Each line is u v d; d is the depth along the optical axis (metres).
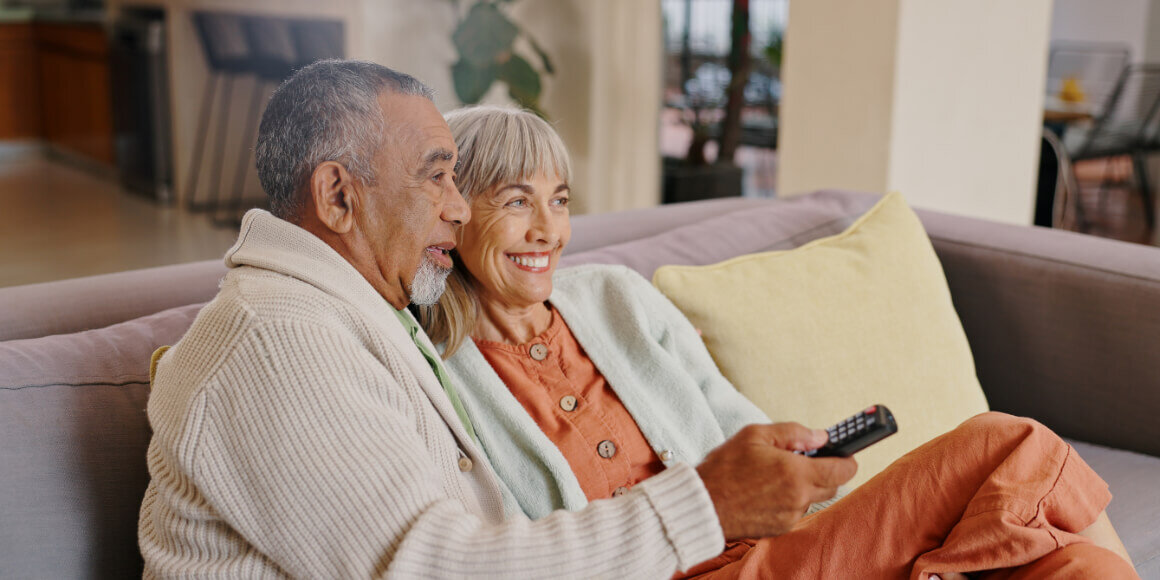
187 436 0.91
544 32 4.62
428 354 1.15
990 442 1.12
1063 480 1.10
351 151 1.01
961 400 1.64
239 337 0.93
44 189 5.88
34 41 6.68
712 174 4.65
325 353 0.94
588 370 1.38
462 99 4.35
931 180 3.18
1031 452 1.11
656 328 1.47
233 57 5.05
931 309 1.68
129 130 5.76
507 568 0.90
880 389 1.57
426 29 4.61
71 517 1.07
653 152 4.52
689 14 4.49
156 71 5.39
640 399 1.36
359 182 1.02
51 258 4.49
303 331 0.94
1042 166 3.45
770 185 4.81
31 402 1.09
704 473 1.02
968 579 1.11
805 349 1.54
